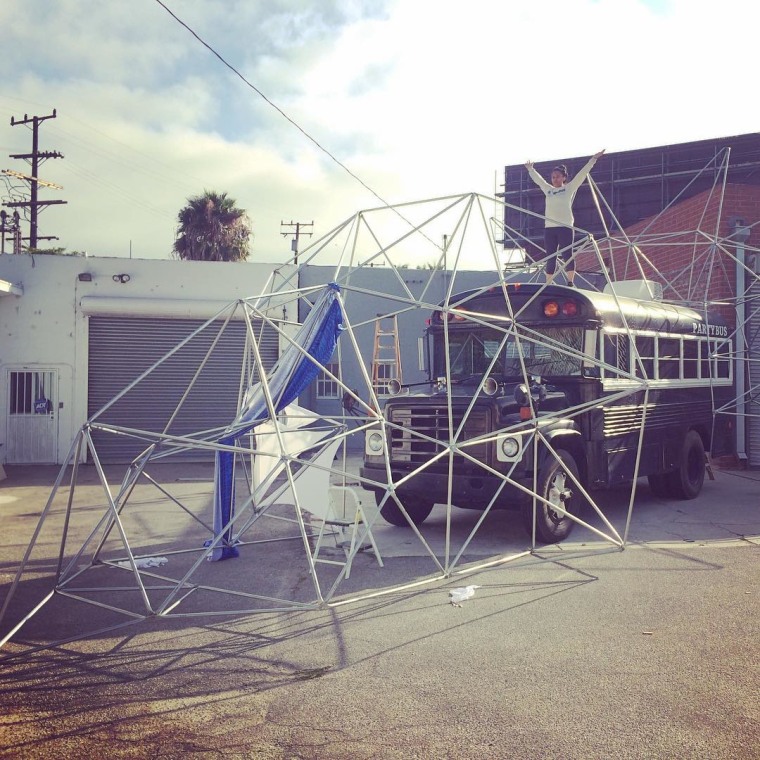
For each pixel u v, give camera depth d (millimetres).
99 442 16938
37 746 3494
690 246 15383
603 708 3758
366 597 5902
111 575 6855
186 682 4254
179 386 17297
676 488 10281
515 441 7270
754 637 4777
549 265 9328
